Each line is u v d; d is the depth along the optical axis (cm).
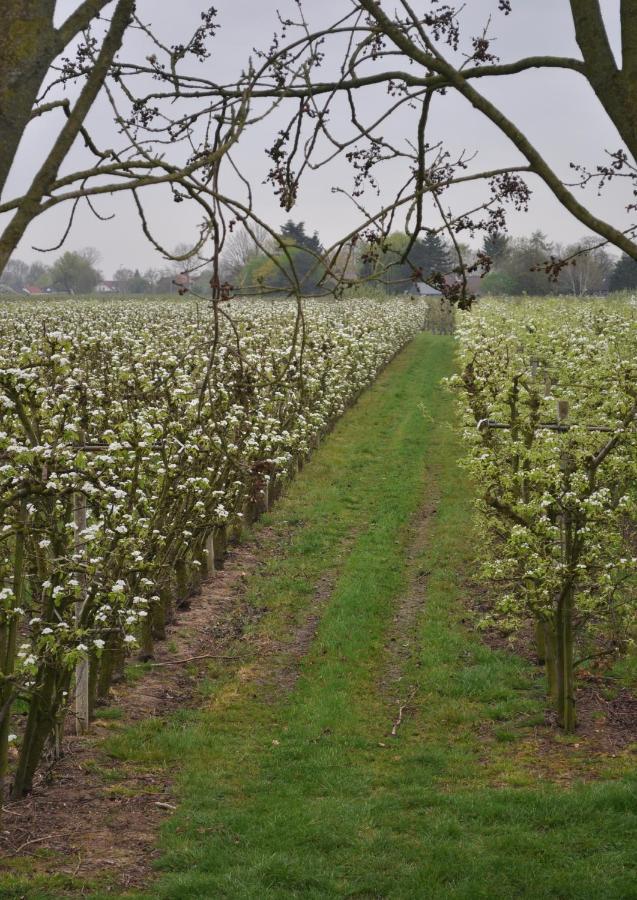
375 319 4359
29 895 683
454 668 1251
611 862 734
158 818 844
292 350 375
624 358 1847
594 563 1078
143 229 390
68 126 307
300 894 704
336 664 1255
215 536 1669
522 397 1316
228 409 1322
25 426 877
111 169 326
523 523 1050
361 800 881
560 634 1050
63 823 823
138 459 1016
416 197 381
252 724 1094
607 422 1211
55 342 1009
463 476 2333
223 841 788
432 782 925
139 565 982
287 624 1430
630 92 342
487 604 1476
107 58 318
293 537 1878
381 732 1075
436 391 3812
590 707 1122
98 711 1096
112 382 1423
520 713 1118
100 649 847
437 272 395
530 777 930
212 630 1402
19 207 299
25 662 774
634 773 908
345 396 2886
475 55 429
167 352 1736
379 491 2230
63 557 830
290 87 415
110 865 745
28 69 291
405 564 1711
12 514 800
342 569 1681
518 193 402
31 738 855
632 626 1158
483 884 704
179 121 431
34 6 292
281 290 376
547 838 776
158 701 1155
